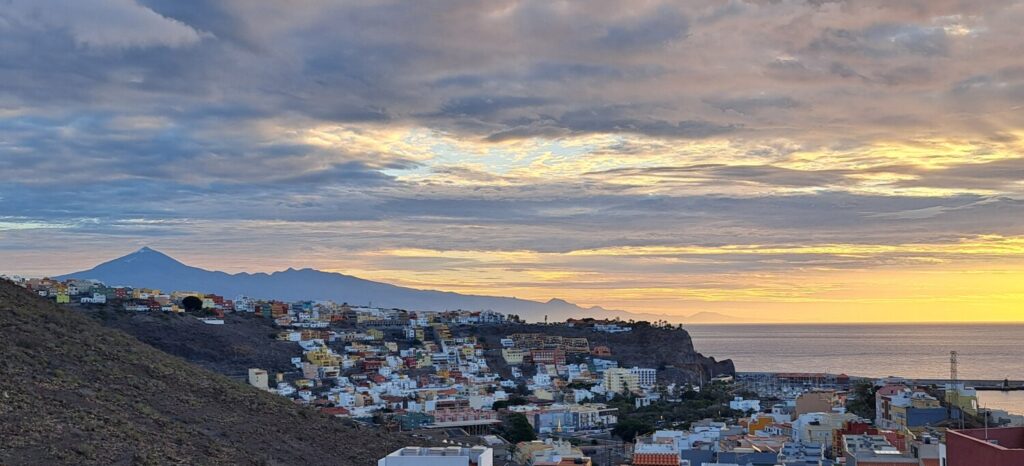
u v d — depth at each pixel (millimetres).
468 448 85625
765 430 150250
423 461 79688
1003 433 50594
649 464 119188
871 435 116000
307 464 97812
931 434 121625
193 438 92125
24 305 118562
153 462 79375
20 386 88500
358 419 190250
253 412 110312
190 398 106938
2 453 72312
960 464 48656
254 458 92062
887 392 163375
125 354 113438
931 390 182625
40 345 103750
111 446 80312
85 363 104188
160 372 111938
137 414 92938
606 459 148375
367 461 105875
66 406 87188
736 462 116250
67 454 75375
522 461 143375
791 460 113188
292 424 111500
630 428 182750
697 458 121125
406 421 189125
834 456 118125
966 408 154875
